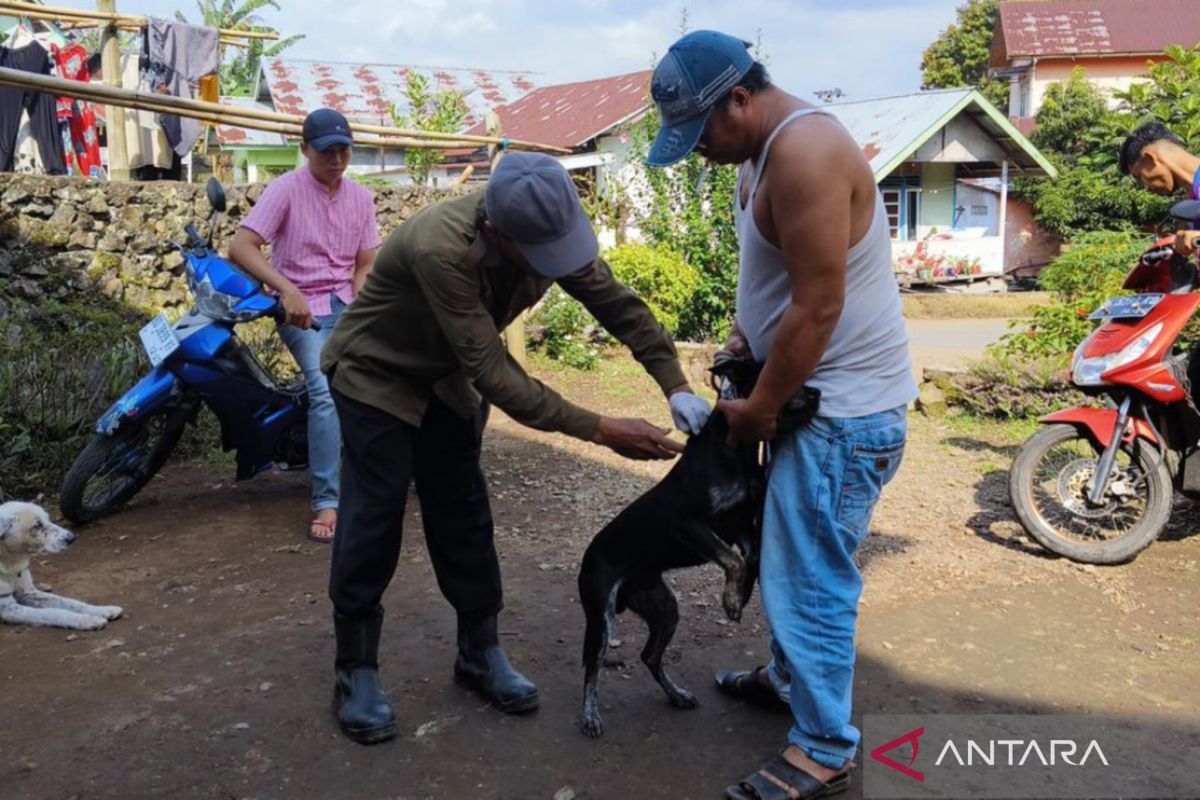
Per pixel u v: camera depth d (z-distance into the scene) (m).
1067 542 4.57
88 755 2.95
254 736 3.06
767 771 2.73
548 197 2.51
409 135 9.41
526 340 9.51
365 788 2.79
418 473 3.17
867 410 2.61
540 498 5.51
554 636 3.77
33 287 7.54
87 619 3.85
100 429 4.86
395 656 3.60
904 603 4.12
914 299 18.78
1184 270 4.57
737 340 2.93
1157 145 4.59
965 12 38.12
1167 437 4.56
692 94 2.46
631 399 8.22
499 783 2.82
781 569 2.69
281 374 7.47
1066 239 20.77
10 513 3.85
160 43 9.88
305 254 4.89
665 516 2.83
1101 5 27.28
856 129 20.39
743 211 2.71
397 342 2.90
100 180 7.92
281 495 5.58
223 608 4.05
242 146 18.98
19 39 9.98
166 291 8.19
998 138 20.73
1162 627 3.91
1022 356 7.75
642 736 3.07
